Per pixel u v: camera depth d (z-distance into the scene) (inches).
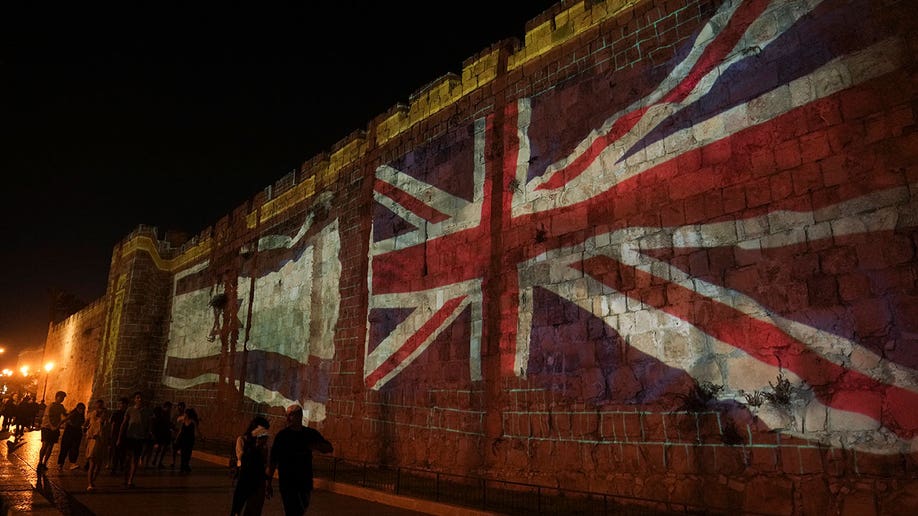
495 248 473.1
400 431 530.0
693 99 362.0
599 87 420.8
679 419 331.6
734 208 329.4
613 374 370.6
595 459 368.8
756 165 324.5
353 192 669.9
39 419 1279.5
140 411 472.4
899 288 264.4
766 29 334.3
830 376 279.0
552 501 364.2
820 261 291.1
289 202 805.2
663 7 391.5
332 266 680.4
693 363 331.3
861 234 280.1
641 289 365.7
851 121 292.2
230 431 828.6
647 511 326.6
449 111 553.0
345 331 633.0
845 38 301.1
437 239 534.3
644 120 386.6
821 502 271.3
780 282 303.7
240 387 831.7
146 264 1144.2
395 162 611.2
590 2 443.8
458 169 527.5
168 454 723.4
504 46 509.4
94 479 452.1
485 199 493.0
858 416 267.4
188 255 1090.1
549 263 426.9
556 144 442.9
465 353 480.1
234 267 917.2
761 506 290.0
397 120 623.2
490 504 357.4
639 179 381.1
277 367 753.0
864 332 271.4
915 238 263.4
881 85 285.3
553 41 464.4
